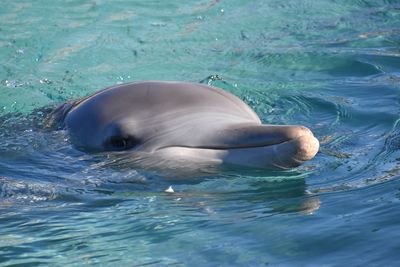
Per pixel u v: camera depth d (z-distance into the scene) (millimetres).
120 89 12656
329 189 11047
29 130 13508
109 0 22156
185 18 21188
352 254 8750
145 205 10930
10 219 10688
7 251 9664
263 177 11328
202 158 11469
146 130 11930
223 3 22359
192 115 11828
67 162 12188
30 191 11516
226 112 11898
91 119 12477
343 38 20172
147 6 21812
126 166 11797
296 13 22016
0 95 16156
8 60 18188
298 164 10984
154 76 17625
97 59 18422
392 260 8500
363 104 15000
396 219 9594
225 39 20031
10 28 20000
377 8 22641
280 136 10891
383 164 11969
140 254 9344
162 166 11609
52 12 21141
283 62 18344
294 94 15812
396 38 20016
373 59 18266
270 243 9266
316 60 18391
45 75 17406
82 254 9484
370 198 10523
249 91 16203
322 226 9609
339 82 16703
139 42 19469
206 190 11273
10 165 12281
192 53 19000
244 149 11242
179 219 10320
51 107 14461
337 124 13992
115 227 10242
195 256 9117
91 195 11352
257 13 21812
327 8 22578
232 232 9711
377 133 13430
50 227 10367
